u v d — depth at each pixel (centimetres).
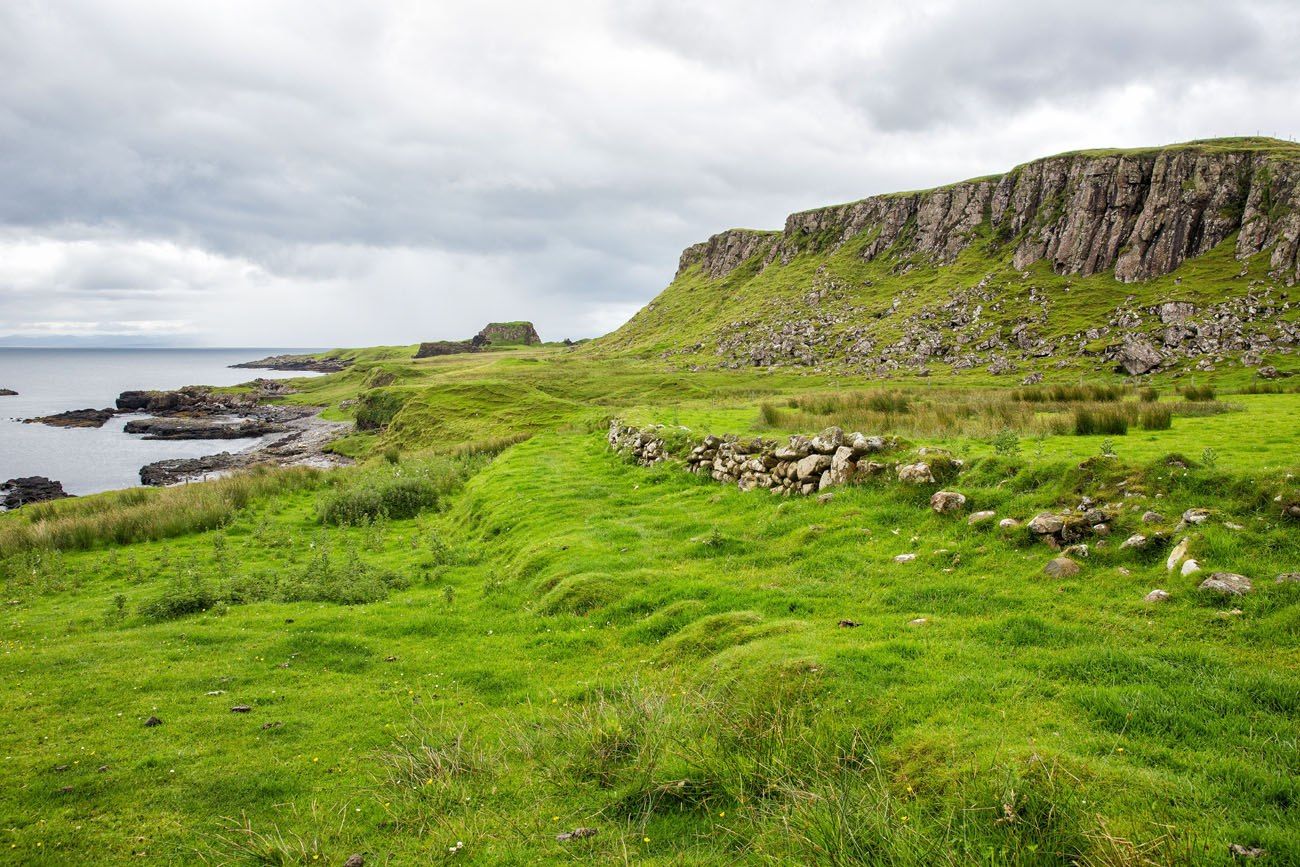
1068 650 855
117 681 1143
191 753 886
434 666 1195
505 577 1688
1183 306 10369
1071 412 2467
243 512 3120
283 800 782
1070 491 1283
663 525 1827
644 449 2744
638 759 764
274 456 8206
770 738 739
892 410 3072
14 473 7212
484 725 945
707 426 3008
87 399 16738
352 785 809
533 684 1080
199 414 13100
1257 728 656
